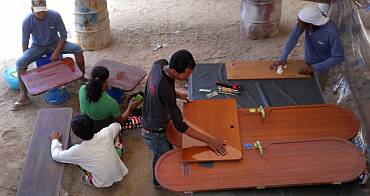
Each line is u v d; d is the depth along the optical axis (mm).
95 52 6152
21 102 5180
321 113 3736
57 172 3789
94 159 3902
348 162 3252
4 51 6188
